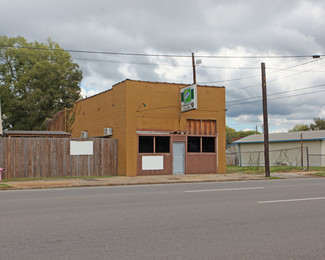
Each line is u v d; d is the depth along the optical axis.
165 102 22.17
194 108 20.92
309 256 5.55
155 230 7.03
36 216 8.30
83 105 27.64
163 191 13.30
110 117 23.00
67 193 12.64
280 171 25.59
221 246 6.00
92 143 20.80
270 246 6.05
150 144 21.64
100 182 16.62
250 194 12.45
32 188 14.62
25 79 46.47
